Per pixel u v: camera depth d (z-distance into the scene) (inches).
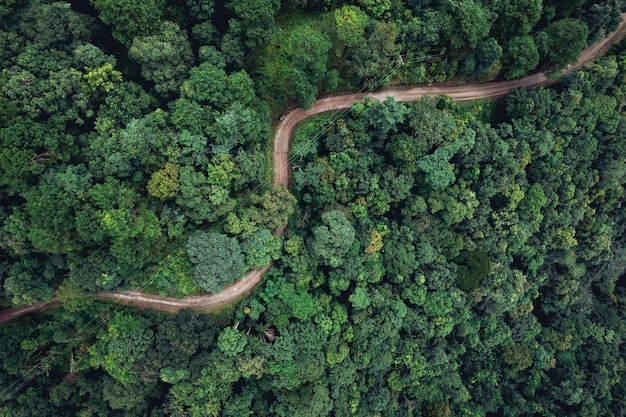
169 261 2143.2
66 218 1829.5
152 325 2138.3
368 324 2476.6
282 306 2255.2
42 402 2113.7
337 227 2237.9
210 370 2135.8
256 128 2150.6
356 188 2423.7
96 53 1940.2
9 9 1847.9
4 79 1804.9
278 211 2266.2
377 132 2393.0
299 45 2196.1
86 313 2156.7
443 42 2432.3
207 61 2105.1
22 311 2169.0
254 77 2288.4
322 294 2384.4
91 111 1969.7
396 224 2549.2
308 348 2240.4
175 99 2127.2
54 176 1846.7
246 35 2128.4
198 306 2266.2
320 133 2434.8
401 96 2593.5
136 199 1969.7
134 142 1899.6
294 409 2304.4
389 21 2349.9
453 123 2406.5
